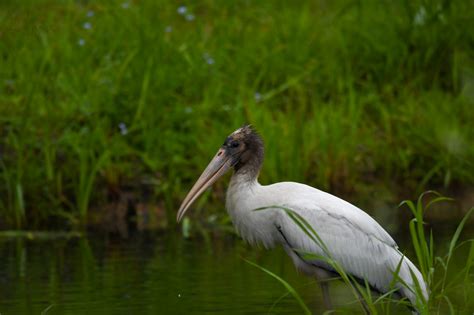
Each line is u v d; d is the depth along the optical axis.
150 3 19.64
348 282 9.58
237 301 10.90
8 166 15.59
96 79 16.92
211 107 16.73
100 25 18.83
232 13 20.44
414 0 18.86
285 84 17.25
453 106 17.44
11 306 10.77
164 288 11.45
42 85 16.81
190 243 14.12
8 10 19.20
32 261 13.00
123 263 12.80
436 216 15.55
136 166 16.03
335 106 17.12
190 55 17.89
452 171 16.34
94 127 16.16
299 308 10.77
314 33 19.03
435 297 9.80
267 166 15.48
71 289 11.45
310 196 10.78
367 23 19.17
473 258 10.05
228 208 11.19
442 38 18.44
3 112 16.27
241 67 17.83
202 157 15.85
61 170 15.59
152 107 16.48
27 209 15.20
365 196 15.95
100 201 15.56
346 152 16.09
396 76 18.17
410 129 16.88
